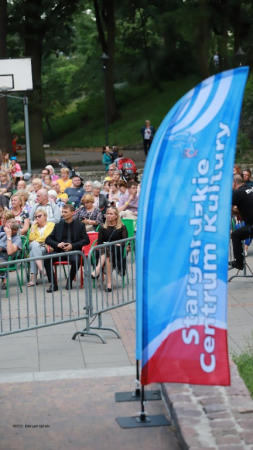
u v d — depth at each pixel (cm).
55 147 6103
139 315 612
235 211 1312
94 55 6981
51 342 963
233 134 575
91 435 641
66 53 4653
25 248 1340
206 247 590
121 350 913
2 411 703
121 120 6056
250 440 574
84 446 618
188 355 600
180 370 602
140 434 640
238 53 3528
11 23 4044
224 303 589
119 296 1098
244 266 1302
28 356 901
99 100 6894
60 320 975
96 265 1180
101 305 1018
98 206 1642
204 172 586
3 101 3631
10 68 3117
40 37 4116
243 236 1256
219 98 579
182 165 593
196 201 591
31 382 784
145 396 726
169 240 601
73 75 7100
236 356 827
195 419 620
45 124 6944
